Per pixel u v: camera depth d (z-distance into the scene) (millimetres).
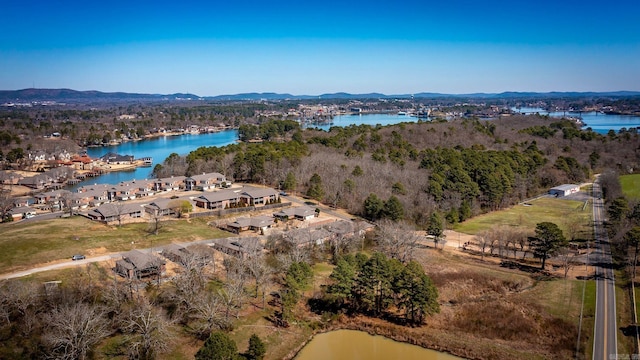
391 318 79812
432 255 106375
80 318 63562
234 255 98188
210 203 137875
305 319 78688
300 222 127125
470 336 73750
